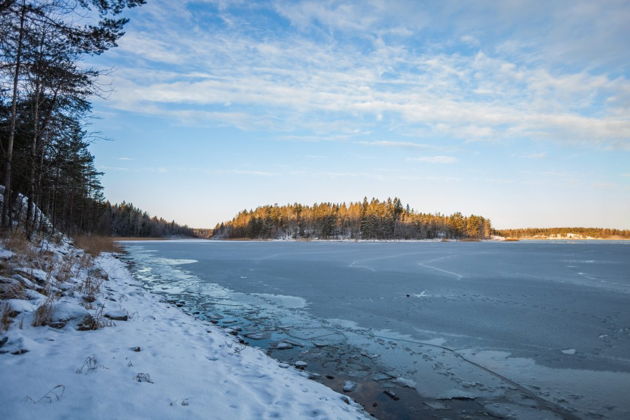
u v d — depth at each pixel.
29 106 14.66
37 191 17.67
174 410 3.64
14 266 7.79
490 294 13.74
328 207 130.38
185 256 33.19
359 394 5.59
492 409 5.23
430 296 13.35
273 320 9.95
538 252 43.75
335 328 9.21
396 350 7.64
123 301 9.12
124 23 7.25
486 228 150.25
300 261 28.09
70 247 19.36
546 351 7.63
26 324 5.52
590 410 5.23
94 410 3.39
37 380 3.82
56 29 6.73
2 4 5.83
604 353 7.50
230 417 3.71
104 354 4.86
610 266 24.72
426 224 126.94
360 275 19.31
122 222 109.06
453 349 7.72
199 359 5.50
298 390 4.93
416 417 4.95
